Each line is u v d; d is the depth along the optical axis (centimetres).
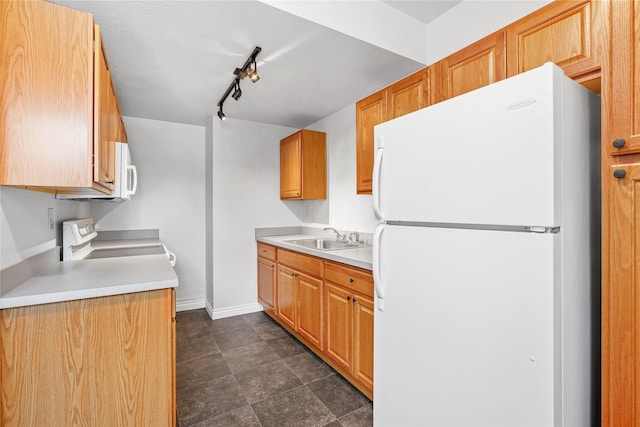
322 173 332
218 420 175
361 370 193
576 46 122
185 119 342
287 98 279
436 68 180
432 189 125
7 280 120
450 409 119
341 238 309
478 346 109
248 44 186
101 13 154
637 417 96
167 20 161
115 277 143
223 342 277
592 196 112
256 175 358
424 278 129
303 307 261
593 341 111
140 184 338
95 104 121
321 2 169
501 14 173
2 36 108
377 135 152
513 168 99
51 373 119
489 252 106
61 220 206
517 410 99
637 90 98
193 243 366
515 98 99
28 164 111
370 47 190
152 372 135
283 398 196
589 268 109
